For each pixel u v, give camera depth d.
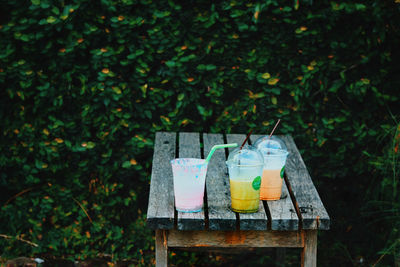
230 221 2.08
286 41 3.23
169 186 2.44
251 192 2.12
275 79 3.23
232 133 3.39
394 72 3.30
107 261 3.42
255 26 3.17
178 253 3.41
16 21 3.09
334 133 3.37
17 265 3.30
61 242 3.42
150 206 2.20
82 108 3.28
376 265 3.31
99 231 3.43
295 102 3.36
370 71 3.29
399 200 3.23
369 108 3.34
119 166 3.41
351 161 3.44
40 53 3.21
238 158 2.11
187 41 3.22
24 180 3.42
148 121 3.40
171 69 3.23
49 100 3.24
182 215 2.11
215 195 2.34
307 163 3.45
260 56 3.26
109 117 3.33
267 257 3.48
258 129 3.38
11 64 3.16
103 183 3.42
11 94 3.21
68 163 3.39
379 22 3.12
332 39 3.23
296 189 2.43
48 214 3.49
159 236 2.17
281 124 3.38
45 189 3.41
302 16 3.16
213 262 3.46
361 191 3.50
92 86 3.25
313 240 2.17
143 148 3.39
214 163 2.76
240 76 3.30
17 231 3.45
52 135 3.32
